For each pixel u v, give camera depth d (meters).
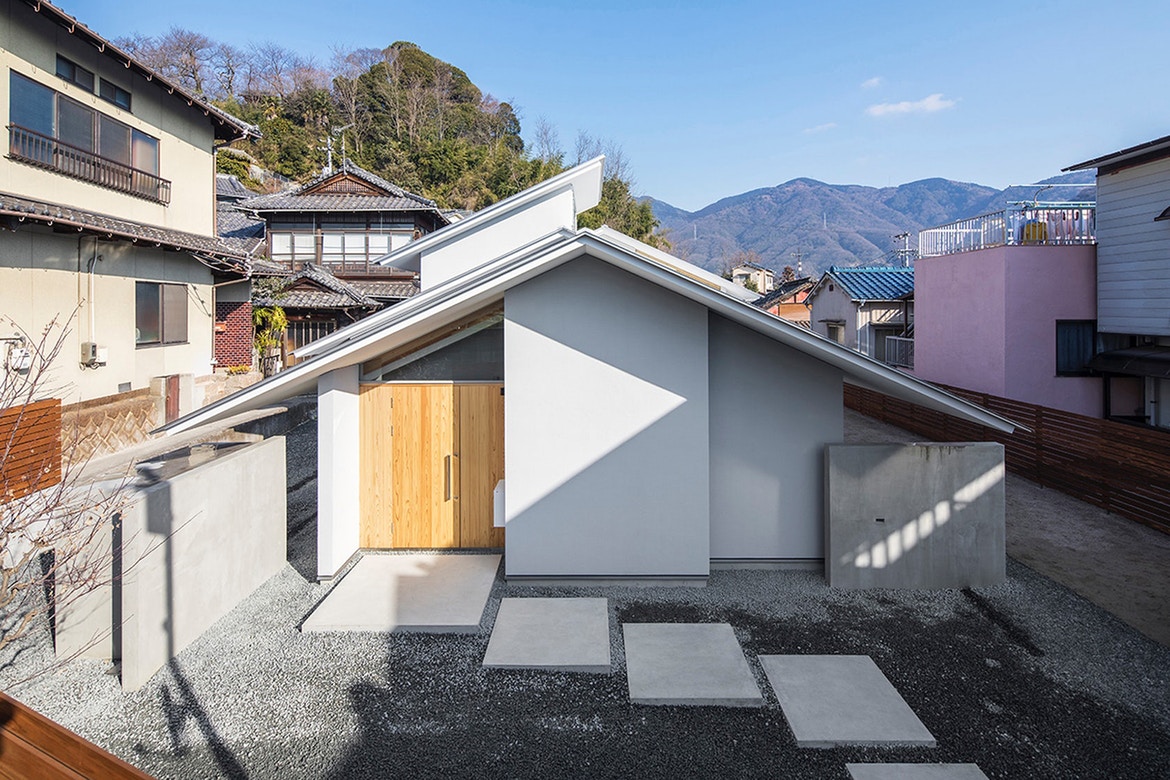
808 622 5.29
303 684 4.41
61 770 1.29
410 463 6.87
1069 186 12.78
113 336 11.30
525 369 5.93
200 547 5.09
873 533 5.95
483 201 40.72
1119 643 4.93
